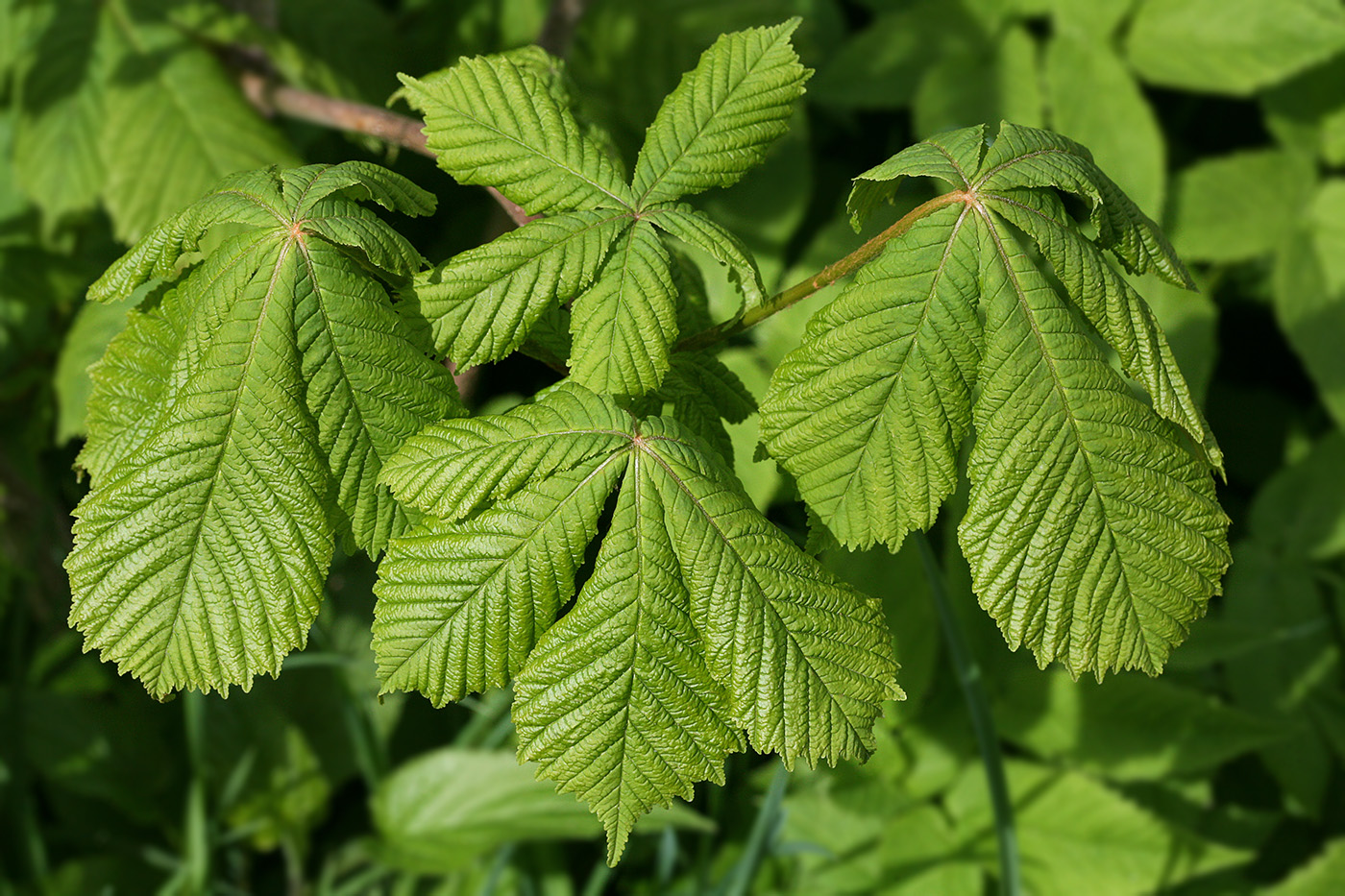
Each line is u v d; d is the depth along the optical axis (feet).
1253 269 7.09
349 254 3.26
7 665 6.17
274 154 4.71
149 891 5.85
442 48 6.10
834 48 6.64
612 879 5.78
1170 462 3.23
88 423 3.34
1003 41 6.09
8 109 5.64
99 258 5.84
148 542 3.21
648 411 3.36
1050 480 3.22
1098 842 5.07
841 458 3.25
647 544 3.22
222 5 5.03
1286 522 6.44
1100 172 3.30
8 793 5.74
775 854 4.87
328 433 3.24
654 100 5.77
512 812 5.16
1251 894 5.57
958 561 5.06
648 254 3.27
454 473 3.22
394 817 5.24
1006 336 3.22
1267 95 6.71
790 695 3.22
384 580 3.22
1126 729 5.29
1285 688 6.08
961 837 5.22
